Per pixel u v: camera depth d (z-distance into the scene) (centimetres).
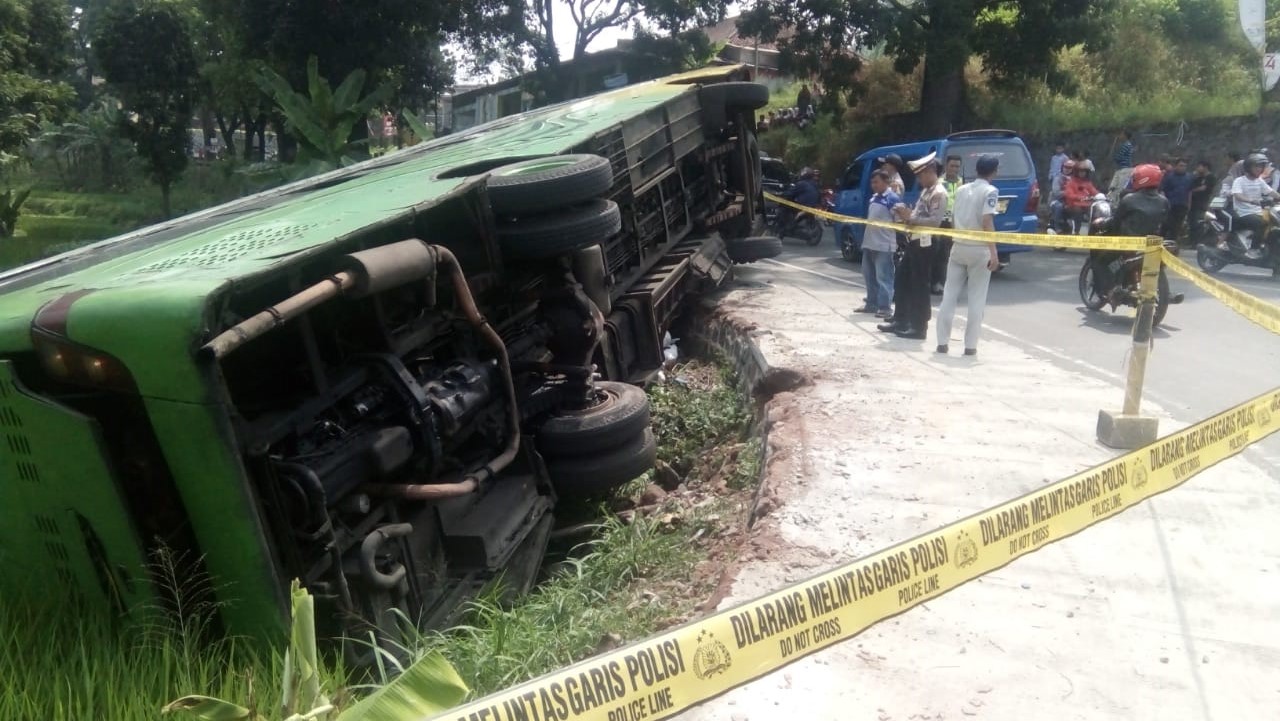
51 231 3003
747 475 644
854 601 259
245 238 453
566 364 596
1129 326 1012
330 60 2414
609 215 575
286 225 471
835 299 1135
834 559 444
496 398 520
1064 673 349
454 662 386
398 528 426
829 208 2028
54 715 309
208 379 340
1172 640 370
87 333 347
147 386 345
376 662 395
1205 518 478
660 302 879
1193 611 391
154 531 378
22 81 2784
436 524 484
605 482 579
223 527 357
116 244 574
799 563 441
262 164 2512
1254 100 2208
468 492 465
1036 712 327
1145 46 2544
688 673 224
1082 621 385
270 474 371
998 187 1396
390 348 455
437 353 515
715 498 630
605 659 212
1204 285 551
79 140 4591
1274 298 1143
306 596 235
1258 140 2016
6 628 360
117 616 376
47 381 383
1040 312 1104
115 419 382
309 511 377
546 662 391
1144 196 1009
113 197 4062
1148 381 772
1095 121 2278
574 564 538
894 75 2878
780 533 476
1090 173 1736
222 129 4878
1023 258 1625
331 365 455
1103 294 1048
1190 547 447
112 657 345
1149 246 571
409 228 519
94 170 4662
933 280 1221
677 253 981
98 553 374
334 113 2092
